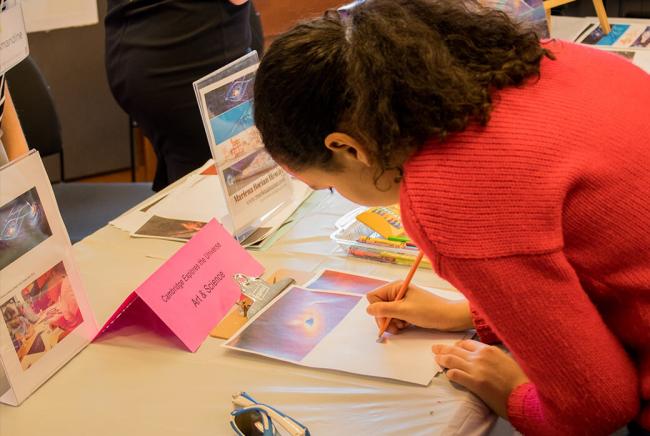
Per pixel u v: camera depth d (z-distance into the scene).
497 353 0.94
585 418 0.82
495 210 0.75
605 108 0.81
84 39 3.27
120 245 1.38
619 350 0.83
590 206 0.77
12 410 0.97
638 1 2.57
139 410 0.94
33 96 2.03
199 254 1.16
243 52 2.08
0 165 1.07
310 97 0.79
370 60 0.76
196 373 1.00
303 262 1.27
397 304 1.04
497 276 0.75
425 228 0.76
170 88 2.02
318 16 0.86
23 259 0.99
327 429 0.87
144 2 1.97
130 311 1.13
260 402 0.93
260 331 1.07
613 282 0.82
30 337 1.00
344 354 1.01
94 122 3.43
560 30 2.17
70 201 2.18
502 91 0.80
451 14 0.81
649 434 0.95
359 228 1.33
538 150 0.76
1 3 0.98
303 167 0.87
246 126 1.35
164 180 2.25
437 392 0.93
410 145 0.78
